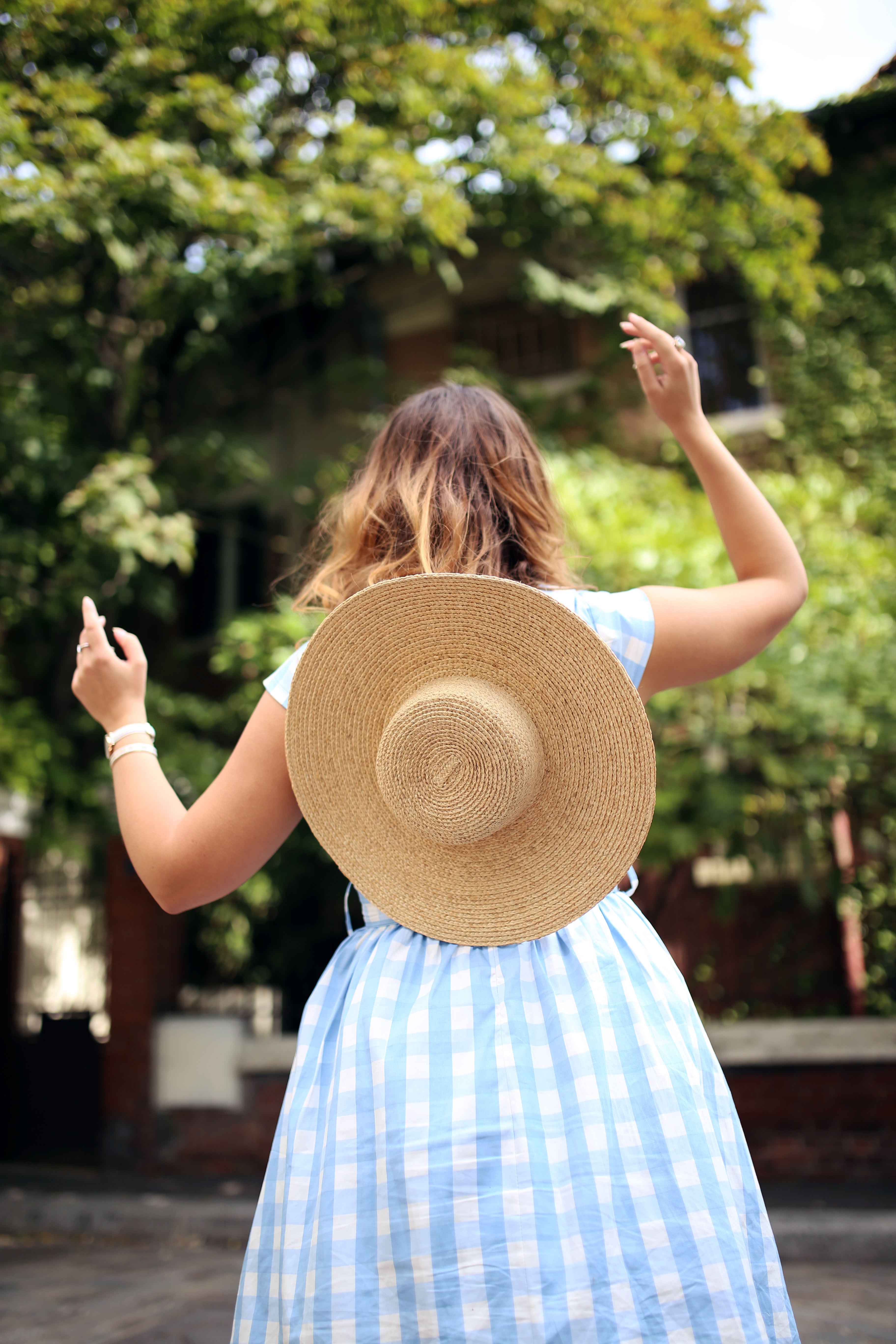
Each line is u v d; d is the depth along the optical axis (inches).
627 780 40.7
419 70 274.8
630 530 274.7
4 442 282.2
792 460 365.1
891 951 283.9
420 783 41.1
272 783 44.2
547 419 372.8
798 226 310.0
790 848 282.8
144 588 309.7
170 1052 312.5
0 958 346.3
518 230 343.3
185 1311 166.4
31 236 265.6
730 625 46.7
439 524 47.3
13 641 367.2
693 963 299.7
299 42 271.0
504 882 42.2
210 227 268.5
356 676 43.1
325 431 429.1
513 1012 40.5
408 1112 38.6
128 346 333.7
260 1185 279.3
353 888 46.4
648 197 307.6
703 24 291.3
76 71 258.5
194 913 350.3
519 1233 36.7
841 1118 263.1
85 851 334.3
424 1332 36.0
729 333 381.7
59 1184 287.6
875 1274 189.3
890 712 253.3
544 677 41.2
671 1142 39.0
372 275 410.3
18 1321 162.7
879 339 358.3
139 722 47.0
